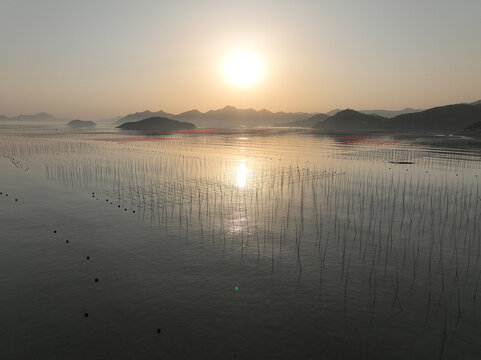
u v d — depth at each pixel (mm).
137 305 17047
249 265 21844
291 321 15805
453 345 14039
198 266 21625
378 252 24031
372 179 53906
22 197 40688
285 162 77062
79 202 38312
